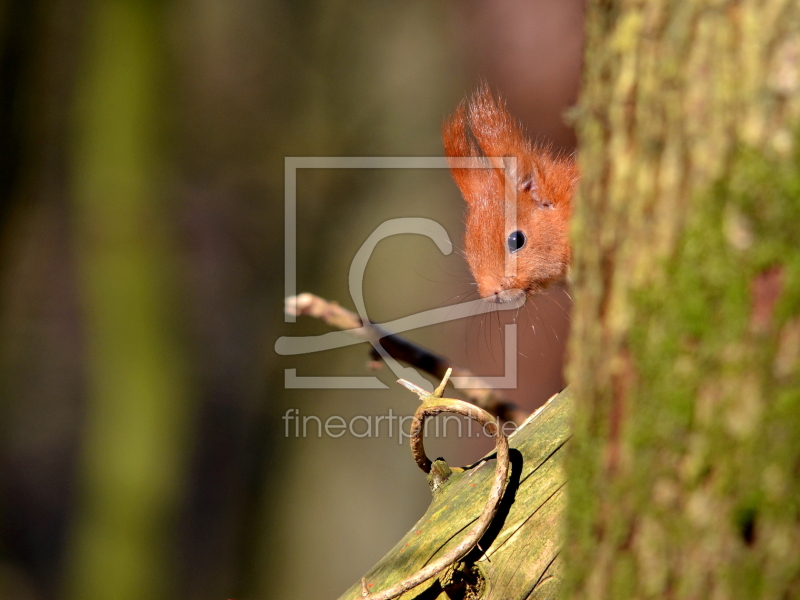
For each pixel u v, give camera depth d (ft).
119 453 33.63
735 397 6.34
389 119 38.32
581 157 7.93
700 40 6.53
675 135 6.68
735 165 6.27
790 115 6.07
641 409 6.92
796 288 6.06
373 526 36.01
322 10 39.11
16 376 39.22
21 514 38.60
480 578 10.23
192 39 37.55
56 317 38.99
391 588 9.85
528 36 35.60
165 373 34.47
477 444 35.06
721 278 6.35
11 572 37.50
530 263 21.12
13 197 32.19
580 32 35.06
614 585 7.19
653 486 6.86
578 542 7.70
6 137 30.73
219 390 36.45
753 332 6.23
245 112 38.81
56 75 33.55
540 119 34.42
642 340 6.89
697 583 6.61
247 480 36.24
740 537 6.41
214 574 35.17
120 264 33.81
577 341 7.83
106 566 33.40
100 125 33.58
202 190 37.63
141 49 33.91
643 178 6.97
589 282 7.63
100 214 33.71
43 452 39.58
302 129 39.01
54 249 36.99
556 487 10.39
